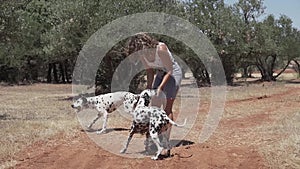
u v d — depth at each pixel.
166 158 7.96
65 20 20.14
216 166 7.35
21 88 33.16
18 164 7.78
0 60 25.98
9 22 14.96
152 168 7.35
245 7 40.09
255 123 12.38
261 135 10.02
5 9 14.73
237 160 7.66
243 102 19.95
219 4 36.22
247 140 9.52
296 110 15.69
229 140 9.66
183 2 32.62
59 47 20.53
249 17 40.53
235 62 38.34
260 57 45.44
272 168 7.05
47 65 43.78
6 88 33.06
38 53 32.75
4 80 41.22
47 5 30.06
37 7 31.12
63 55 21.52
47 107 17.73
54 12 21.45
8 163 7.78
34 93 27.48
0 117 14.20
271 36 43.22
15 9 15.18
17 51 22.00
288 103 19.09
